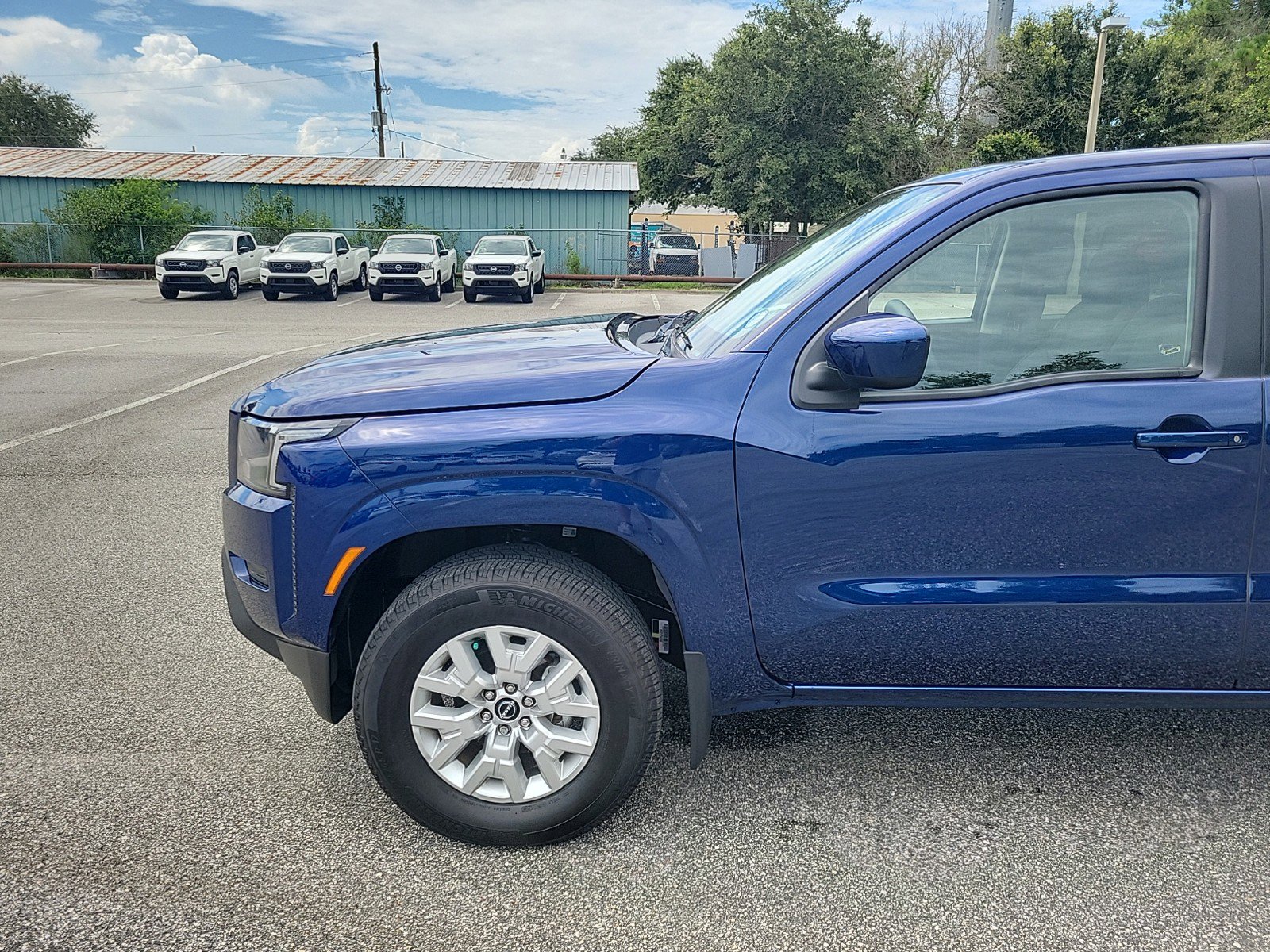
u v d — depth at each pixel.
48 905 2.33
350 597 2.55
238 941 2.21
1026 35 33.59
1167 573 2.42
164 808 2.76
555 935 2.24
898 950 2.20
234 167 33.88
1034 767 2.98
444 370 2.64
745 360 2.45
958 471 2.37
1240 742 3.13
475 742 2.60
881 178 35.41
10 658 3.78
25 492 6.28
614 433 2.37
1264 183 2.38
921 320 2.45
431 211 32.03
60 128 65.12
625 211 32.12
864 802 2.80
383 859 2.53
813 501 2.40
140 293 26.28
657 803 2.79
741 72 34.91
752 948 2.20
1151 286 2.40
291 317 20.39
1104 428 2.34
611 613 2.43
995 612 2.45
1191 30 38.53
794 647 2.52
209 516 5.75
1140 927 2.27
